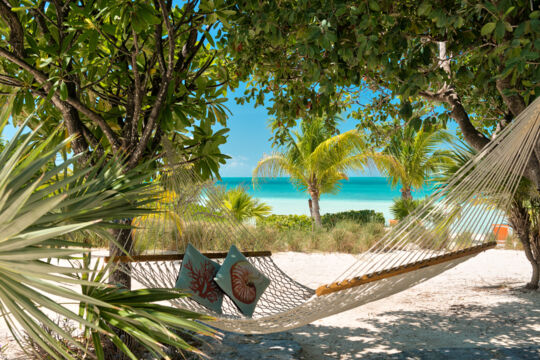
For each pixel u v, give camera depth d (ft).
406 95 9.16
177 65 11.80
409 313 16.84
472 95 13.67
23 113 11.97
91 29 8.71
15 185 4.59
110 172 6.58
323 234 34.50
